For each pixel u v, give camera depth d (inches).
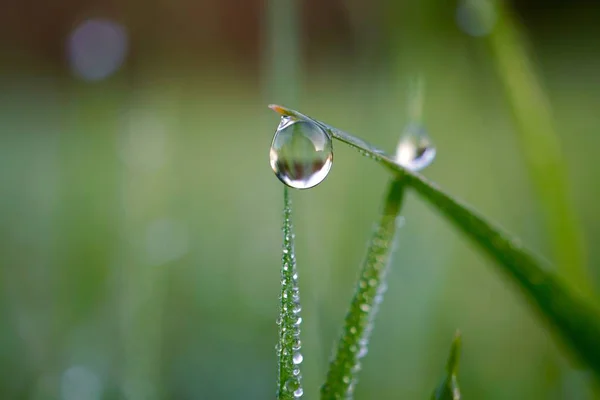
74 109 8.3
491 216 6.7
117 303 4.8
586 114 14.4
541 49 24.1
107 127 8.0
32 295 5.4
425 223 6.2
